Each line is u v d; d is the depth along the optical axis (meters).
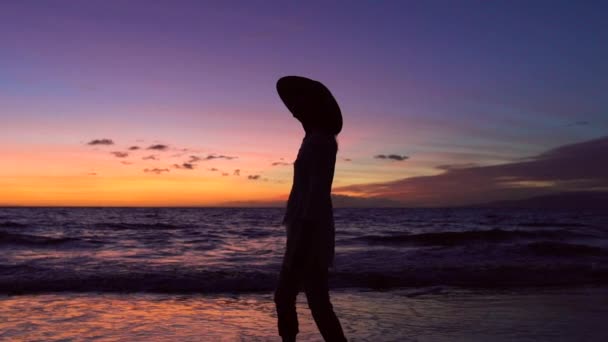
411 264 9.48
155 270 8.27
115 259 10.93
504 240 19.09
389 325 4.32
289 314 2.42
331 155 2.44
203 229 28.61
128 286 6.63
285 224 2.47
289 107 2.59
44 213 68.25
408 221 50.03
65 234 22.61
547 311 5.07
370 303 5.57
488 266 9.00
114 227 29.73
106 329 4.12
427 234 19.98
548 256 11.19
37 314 4.77
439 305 5.44
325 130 2.50
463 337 3.87
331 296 6.13
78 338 3.80
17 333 3.95
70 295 6.04
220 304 5.51
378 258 10.85
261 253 13.04
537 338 3.84
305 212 2.36
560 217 69.38
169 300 5.77
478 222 47.19
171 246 15.74
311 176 2.38
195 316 4.75
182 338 3.82
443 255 11.52
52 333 3.96
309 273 2.43
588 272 8.09
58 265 9.14
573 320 4.59
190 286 6.72
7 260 10.36
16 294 6.07
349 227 36.16
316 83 2.54
